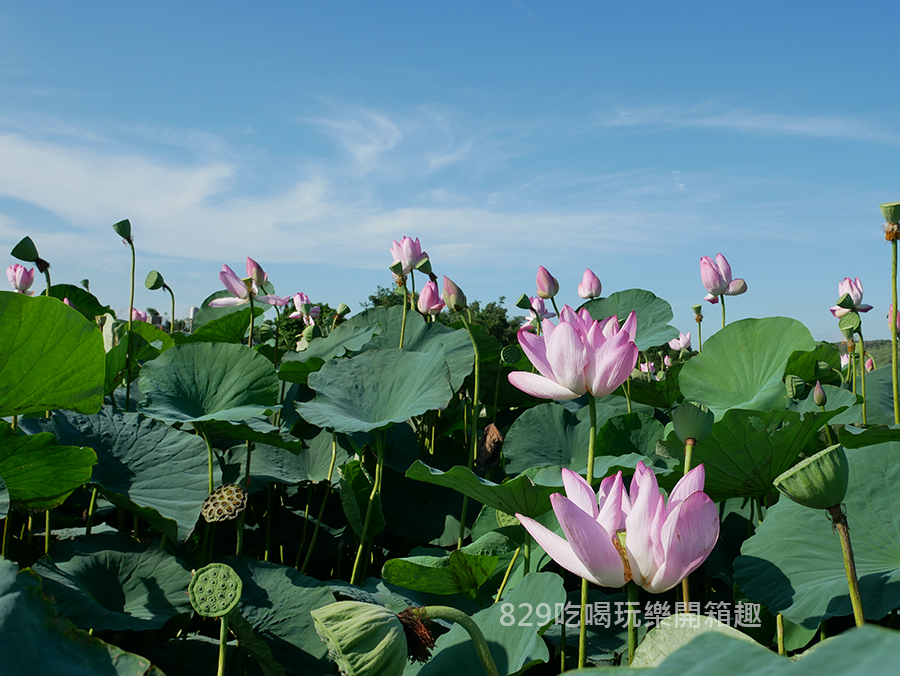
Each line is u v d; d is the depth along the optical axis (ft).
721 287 14.26
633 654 4.86
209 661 7.34
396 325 15.93
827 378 13.16
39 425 8.57
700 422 5.89
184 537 7.79
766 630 7.10
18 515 9.36
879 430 8.42
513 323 85.35
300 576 7.81
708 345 11.90
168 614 6.80
